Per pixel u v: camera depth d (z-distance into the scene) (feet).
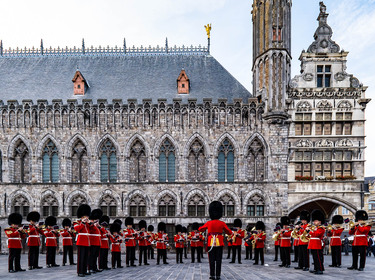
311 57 127.85
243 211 122.11
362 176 121.70
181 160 125.08
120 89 137.39
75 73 136.98
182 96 134.31
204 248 121.08
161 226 78.69
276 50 124.67
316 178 123.03
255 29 138.92
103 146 127.34
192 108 126.72
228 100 134.00
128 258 67.15
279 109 122.83
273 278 45.55
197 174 126.00
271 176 123.34
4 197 124.36
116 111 127.54
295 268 59.88
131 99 127.03
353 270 57.16
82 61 151.74
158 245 73.97
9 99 133.59
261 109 126.31
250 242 85.92
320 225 52.75
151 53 154.20
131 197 124.26
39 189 124.67
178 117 126.72
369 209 247.70
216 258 42.50
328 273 52.11
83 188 124.36
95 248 53.83
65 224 71.61
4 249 121.80
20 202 125.08
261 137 125.08
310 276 48.03
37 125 126.93
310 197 121.80
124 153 125.70
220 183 123.75
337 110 124.88
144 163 127.44
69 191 124.36
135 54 154.10
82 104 127.34
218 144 125.49
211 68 147.43
